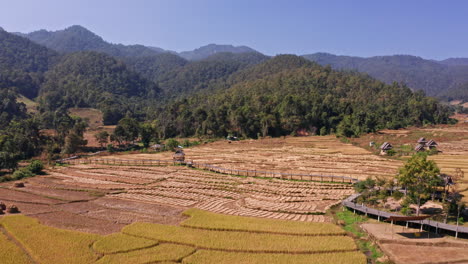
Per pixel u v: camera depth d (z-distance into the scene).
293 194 63.28
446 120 184.12
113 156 110.62
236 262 35.84
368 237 42.59
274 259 36.50
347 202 53.16
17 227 46.16
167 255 37.62
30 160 108.44
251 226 45.69
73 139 120.56
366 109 181.38
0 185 73.00
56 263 35.91
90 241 41.47
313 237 42.34
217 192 65.62
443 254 37.69
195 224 46.59
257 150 118.38
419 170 47.38
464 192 59.03
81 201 61.09
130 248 39.34
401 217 42.03
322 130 161.75
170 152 119.31
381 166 86.31
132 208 56.50
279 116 167.62
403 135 137.38
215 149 122.69
